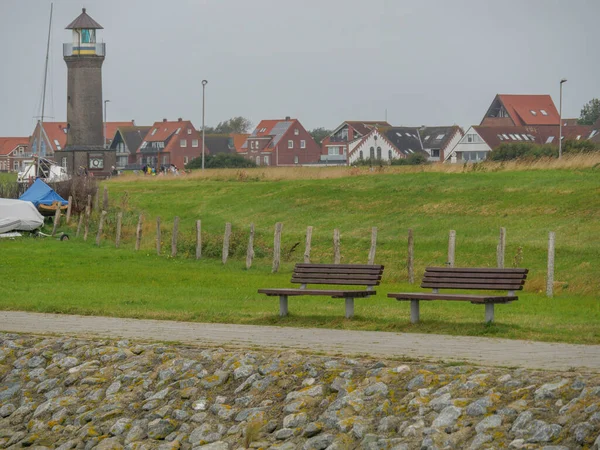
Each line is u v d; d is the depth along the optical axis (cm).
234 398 2675
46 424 2814
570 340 3069
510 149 17750
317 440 2312
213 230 8962
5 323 3797
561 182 8594
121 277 5962
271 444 2397
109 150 19000
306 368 2689
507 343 3017
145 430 2642
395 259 6844
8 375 3175
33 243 8606
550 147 17750
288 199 9875
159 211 10350
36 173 14312
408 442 2192
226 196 10662
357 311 4031
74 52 18762
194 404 2680
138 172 19150
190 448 2512
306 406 2500
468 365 2541
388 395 2442
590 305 4366
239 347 3038
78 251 7925
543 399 2202
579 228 6888
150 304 4372
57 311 4166
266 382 2677
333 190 9850
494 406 2231
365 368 2622
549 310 4100
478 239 6988
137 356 3070
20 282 5550
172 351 3045
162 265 6975
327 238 7844
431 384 2433
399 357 2741
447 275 3528
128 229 9150
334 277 3762
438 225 7769
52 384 3034
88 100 18912
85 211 9775
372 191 9506
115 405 2792
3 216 9225
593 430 1997
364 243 7444
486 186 8856
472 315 3794
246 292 5006
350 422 2345
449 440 2150
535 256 6278
